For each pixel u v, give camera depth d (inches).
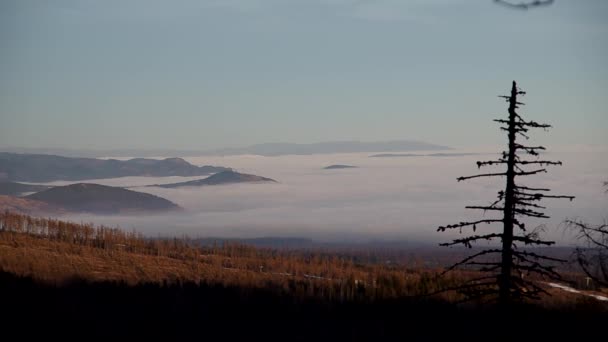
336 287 5059.1
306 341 3351.4
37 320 3048.7
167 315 3816.4
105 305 3937.0
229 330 3639.3
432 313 2394.2
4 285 3900.1
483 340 1157.7
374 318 3341.5
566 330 1178.0
